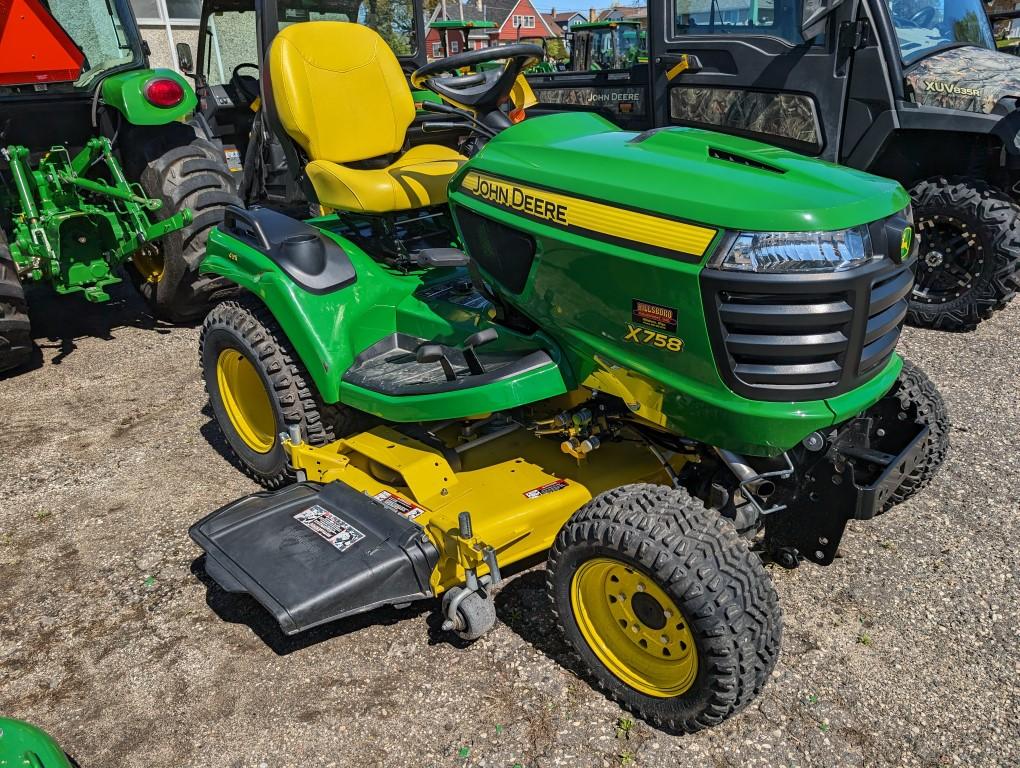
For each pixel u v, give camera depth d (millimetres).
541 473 2656
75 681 2385
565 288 2262
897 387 2605
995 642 2395
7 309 4230
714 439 2090
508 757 2070
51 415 4023
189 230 4719
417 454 2668
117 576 2830
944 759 2021
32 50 4469
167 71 4742
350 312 2941
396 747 2111
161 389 4297
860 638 2420
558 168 2283
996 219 4625
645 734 2125
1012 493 3113
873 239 1965
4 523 3148
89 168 4906
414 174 3143
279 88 3268
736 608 1901
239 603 2682
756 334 1946
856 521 2963
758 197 1932
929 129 4793
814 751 2053
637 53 10617
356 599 2291
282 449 3137
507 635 2477
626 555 1993
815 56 5023
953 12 5363
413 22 5520
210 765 2090
